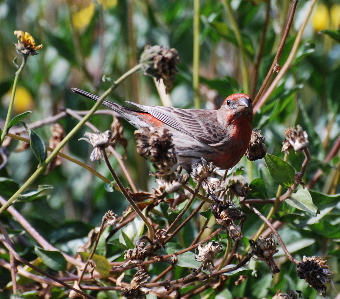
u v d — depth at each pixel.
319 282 7.27
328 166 10.17
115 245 9.15
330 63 12.66
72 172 13.04
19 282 8.62
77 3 13.14
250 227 9.55
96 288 7.95
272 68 9.41
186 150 10.65
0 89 12.59
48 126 13.19
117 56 13.77
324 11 13.18
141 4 13.62
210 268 7.93
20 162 12.71
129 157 12.58
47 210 11.89
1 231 8.55
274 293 9.21
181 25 13.50
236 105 10.38
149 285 7.80
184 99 13.70
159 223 9.41
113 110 11.12
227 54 14.34
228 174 9.48
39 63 13.30
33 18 13.93
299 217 9.14
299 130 7.86
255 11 12.48
